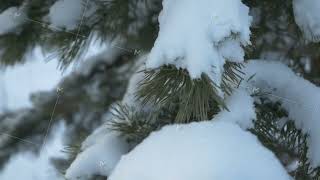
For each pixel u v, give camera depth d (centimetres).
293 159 118
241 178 87
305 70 143
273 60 132
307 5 112
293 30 130
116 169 93
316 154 117
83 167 111
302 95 118
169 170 89
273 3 126
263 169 89
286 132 117
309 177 119
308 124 117
